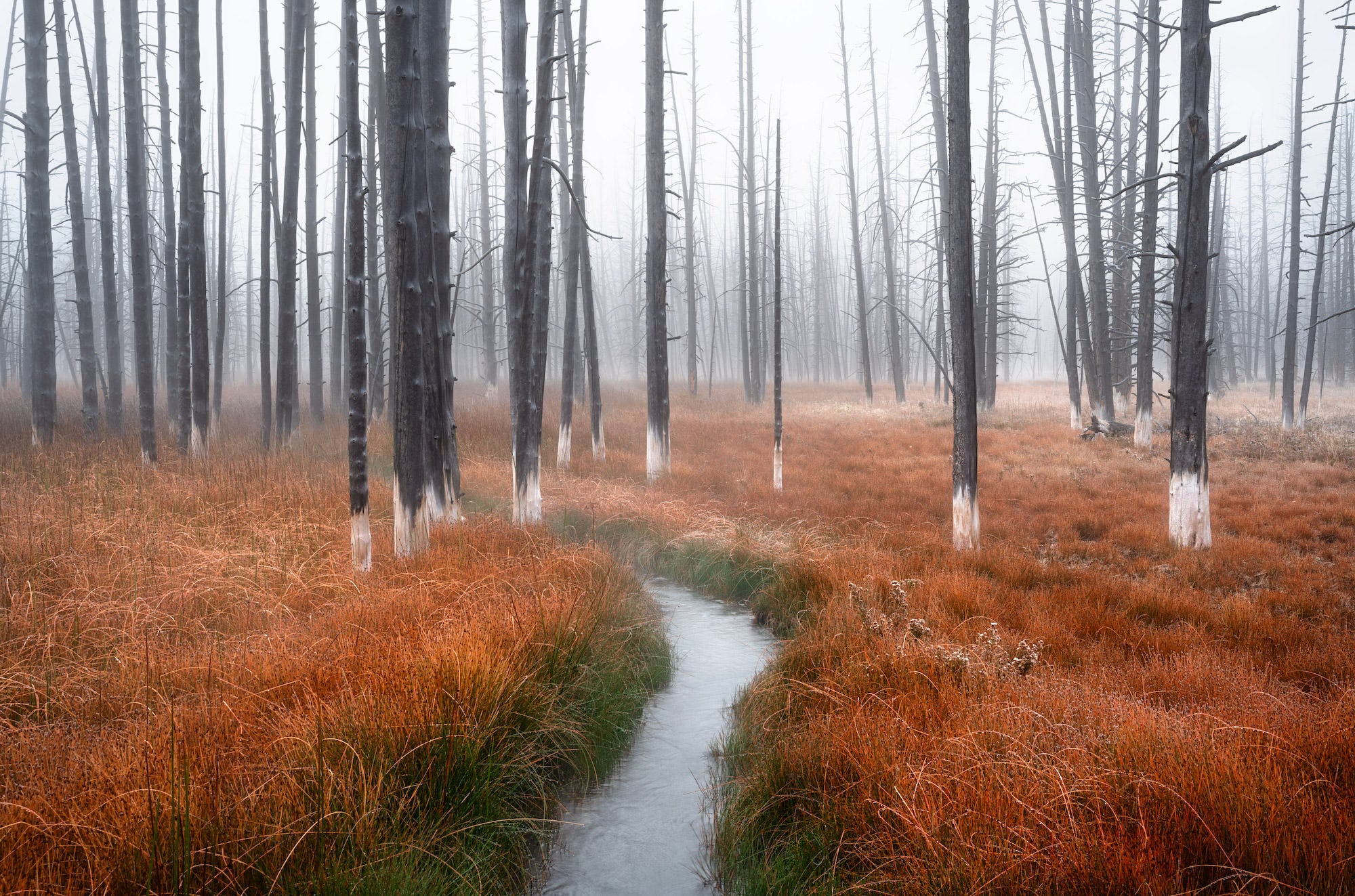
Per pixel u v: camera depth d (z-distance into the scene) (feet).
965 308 31.71
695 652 22.76
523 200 32.32
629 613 22.52
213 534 26.68
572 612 19.10
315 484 36.29
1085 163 79.66
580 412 82.23
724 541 32.48
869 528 36.14
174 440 50.98
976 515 31.99
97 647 16.98
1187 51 32.86
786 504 41.88
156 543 24.61
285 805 10.01
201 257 45.73
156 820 9.00
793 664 18.53
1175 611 23.13
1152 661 17.79
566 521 35.32
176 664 15.34
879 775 12.00
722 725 17.42
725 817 12.64
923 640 18.33
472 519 33.14
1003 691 14.96
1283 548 31.22
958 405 31.96
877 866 10.16
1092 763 11.35
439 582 21.34
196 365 46.09
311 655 15.46
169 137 60.39
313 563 24.45
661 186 50.83
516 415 33.45
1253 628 21.22
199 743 11.27
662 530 35.50
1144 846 8.90
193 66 44.65
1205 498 32.19
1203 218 32.35
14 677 14.52
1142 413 60.90
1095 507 40.24
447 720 12.69
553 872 11.71
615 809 13.69
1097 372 73.72
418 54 26.45
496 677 14.08
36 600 19.22
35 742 11.63
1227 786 10.05
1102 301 72.43
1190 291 32.53
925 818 10.41
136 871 8.59
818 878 10.64
